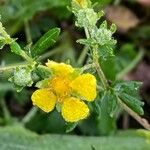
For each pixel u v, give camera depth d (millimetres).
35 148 133
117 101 98
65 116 88
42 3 151
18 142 134
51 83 88
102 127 143
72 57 156
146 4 162
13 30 156
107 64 117
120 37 164
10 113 158
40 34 158
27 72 85
